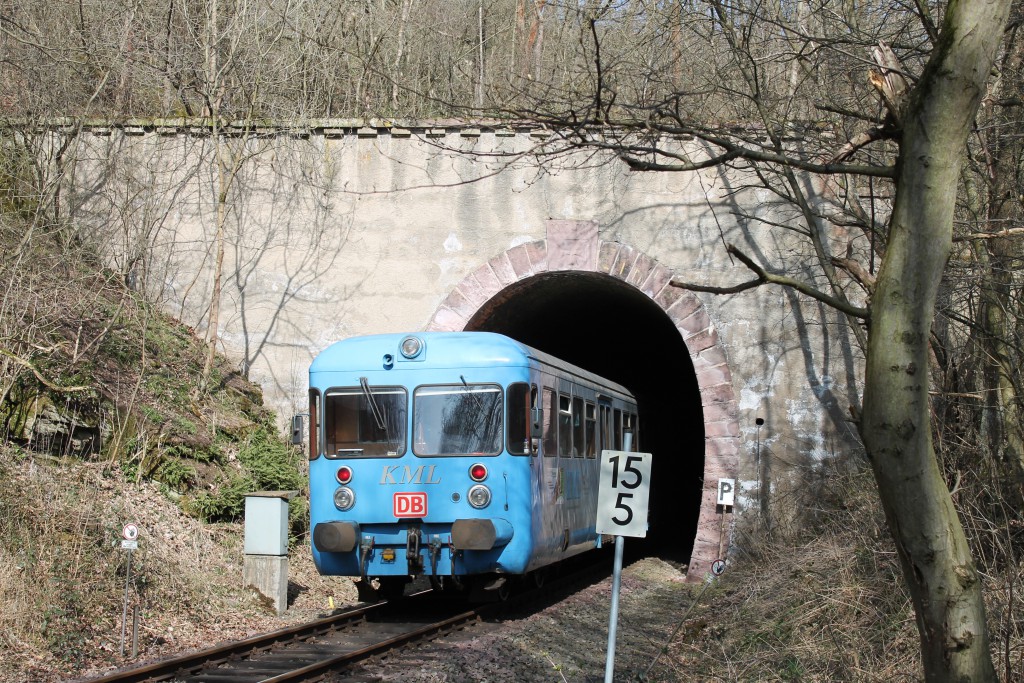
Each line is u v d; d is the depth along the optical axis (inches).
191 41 825.5
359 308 743.1
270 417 737.0
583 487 654.5
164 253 749.3
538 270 729.0
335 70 868.0
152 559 506.0
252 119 755.4
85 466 556.7
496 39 914.1
